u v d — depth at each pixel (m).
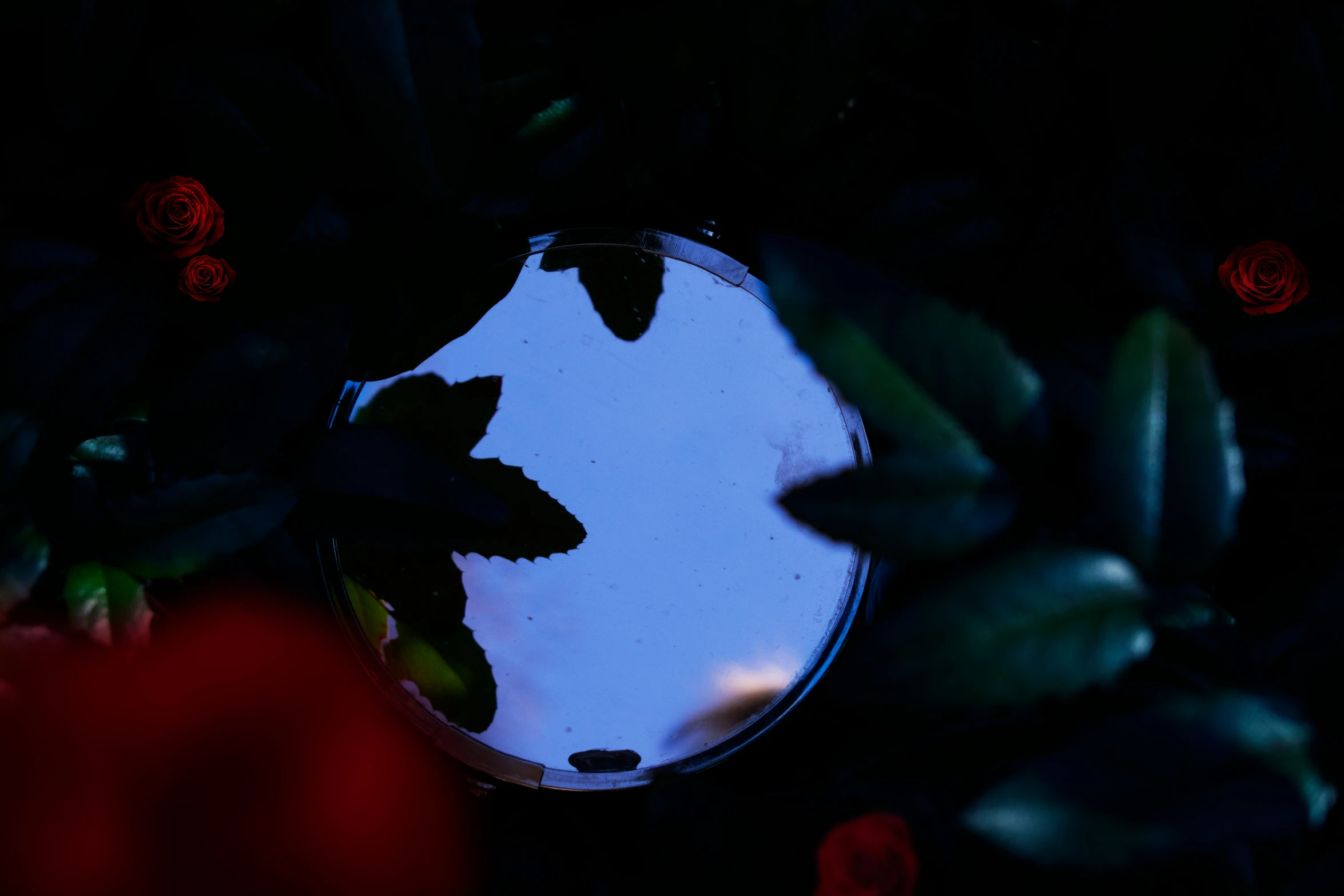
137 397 1.10
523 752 1.12
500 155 1.13
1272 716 0.93
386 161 1.06
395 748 1.13
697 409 1.13
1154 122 1.09
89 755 1.03
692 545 1.12
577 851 1.16
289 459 1.10
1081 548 0.95
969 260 1.15
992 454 0.95
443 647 1.12
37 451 1.04
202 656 1.09
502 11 1.10
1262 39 1.09
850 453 1.12
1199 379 0.94
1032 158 1.14
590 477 1.12
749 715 1.12
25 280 1.07
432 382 1.12
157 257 1.09
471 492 1.08
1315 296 1.12
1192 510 0.95
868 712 1.12
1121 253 1.11
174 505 1.02
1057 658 0.94
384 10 1.04
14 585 1.02
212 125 1.09
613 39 1.10
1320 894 0.95
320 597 1.12
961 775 1.02
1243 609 1.10
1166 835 0.92
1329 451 1.14
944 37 1.15
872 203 1.19
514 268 1.14
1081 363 1.11
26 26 1.06
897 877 1.00
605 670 1.12
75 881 1.03
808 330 0.93
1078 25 1.12
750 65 1.07
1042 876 1.00
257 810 1.08
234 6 1.07
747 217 1.21
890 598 1.13
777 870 1.05
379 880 1.11
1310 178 1.11
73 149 1.12
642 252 1.14
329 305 1.07
